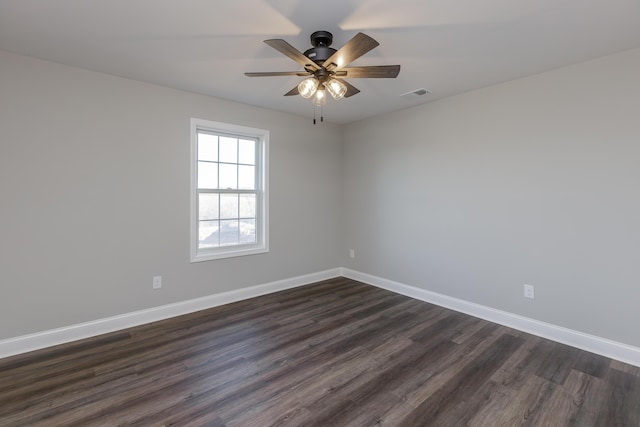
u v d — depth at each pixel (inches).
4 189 96.0
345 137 189.5
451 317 129.6
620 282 96.1
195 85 123.8
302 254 174.4
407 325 121.4
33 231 100.7
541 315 112.6
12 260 97.6
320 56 81.1
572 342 105.1
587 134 101.1
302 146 171.8
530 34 85.0
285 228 166.4
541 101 110.8
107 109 112.9
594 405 75.4
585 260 102.6
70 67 105.7
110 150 113.8
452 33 84.7
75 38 87.9
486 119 125.5
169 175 127.3
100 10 74.6
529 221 114.8
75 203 107.7
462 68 106.9
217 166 144.7
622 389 81.5
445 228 140.9
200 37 87.4
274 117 159.3
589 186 101.3
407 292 157.2
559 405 75.5
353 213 185.6
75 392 79.1
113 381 83.9
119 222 116.3
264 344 105.3
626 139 94.2
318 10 74.5
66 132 105.5
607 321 98.5
